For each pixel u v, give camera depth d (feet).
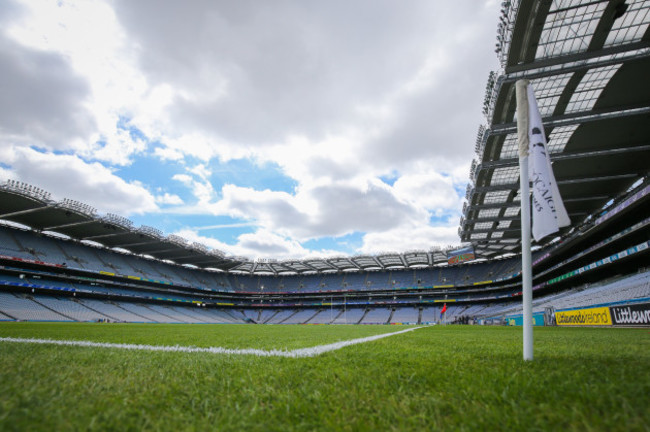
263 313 271.49
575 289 139.44
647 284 79.36
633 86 77.05
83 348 18.26
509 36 68.13
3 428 5.46
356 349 18.39
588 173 109.70
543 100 82.53
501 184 115.44
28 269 165.27
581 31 66.59
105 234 187.52
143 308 205.57
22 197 135.74
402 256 232.32
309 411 6.68
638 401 6.45
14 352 15.30
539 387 7.75
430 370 10.37
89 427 5.75
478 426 5.72
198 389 8.34
